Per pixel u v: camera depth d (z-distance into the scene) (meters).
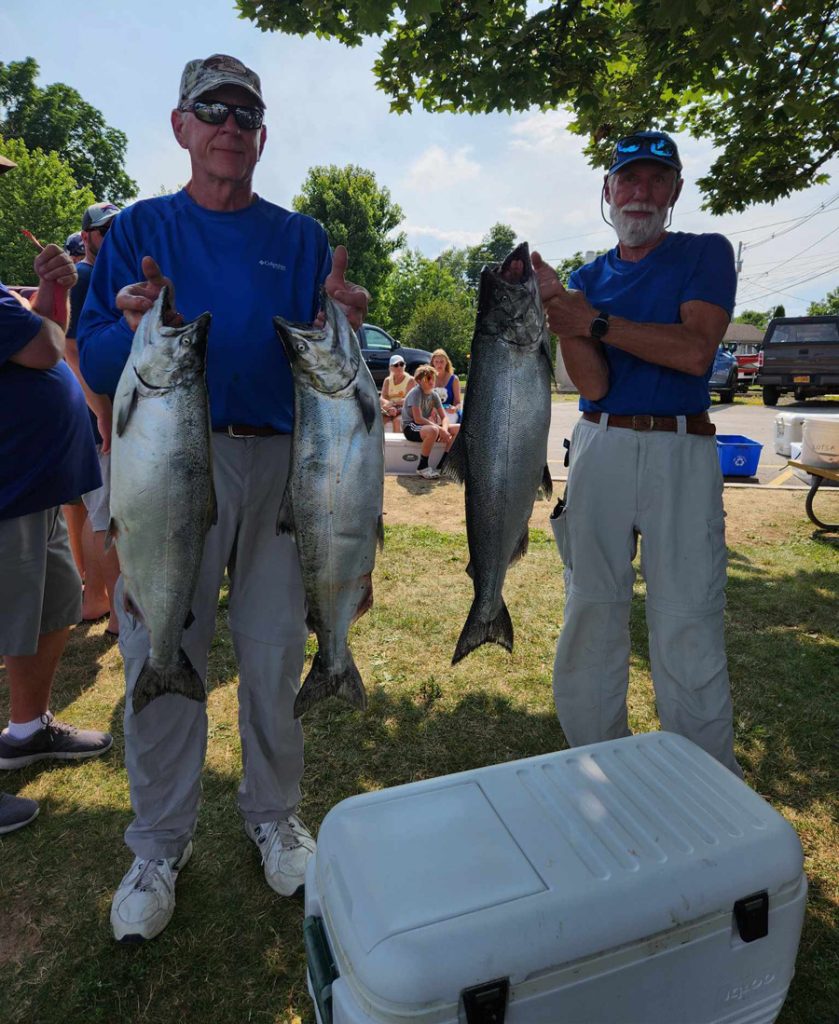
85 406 2.76
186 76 1.89
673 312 2.32
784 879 1.49
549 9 4.07
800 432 8.05
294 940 2.05
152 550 1.80
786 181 5.57
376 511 1.95
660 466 2.34
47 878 2.28
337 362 1.82
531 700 3.40
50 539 2.68
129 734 2.03
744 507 7.17
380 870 1.44
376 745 3.04
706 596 2.35
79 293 3.60
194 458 1.79
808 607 4.51
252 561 2.13
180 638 1.89
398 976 1.22
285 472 2.12
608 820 1.60
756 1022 1.58
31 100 42.03
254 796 2.30
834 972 1.92
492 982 1.26
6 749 2.82
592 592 2.50
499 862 1.46
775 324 17.41
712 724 2.38
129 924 2.00
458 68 4.42
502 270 2.09
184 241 1.96
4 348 2.25
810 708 3.28
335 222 36.12
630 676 3.65
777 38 3.90
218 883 2.26
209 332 1.88
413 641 4.05
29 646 2.53
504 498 2.10
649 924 1.37
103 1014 1.83
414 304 45.50
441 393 8.78
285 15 4.05
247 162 1.94
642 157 2.26
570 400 19.31
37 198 31.61
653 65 4.28
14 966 1.97
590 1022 1.37
